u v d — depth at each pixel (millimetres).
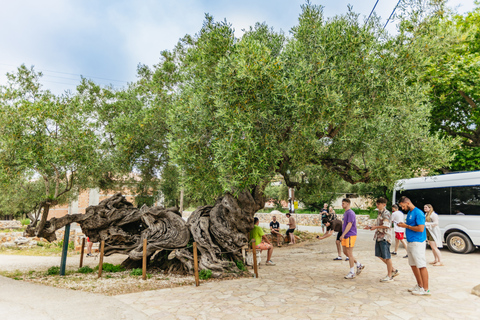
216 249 8773
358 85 7230
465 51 15359
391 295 5957
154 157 13078
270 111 6891
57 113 9406
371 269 8539
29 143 8789
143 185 14078
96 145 10477
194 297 6066
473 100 15445
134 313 5031
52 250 15656
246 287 6867
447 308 5137
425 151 7895
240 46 6797
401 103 7457
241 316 4906
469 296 5785
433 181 12125
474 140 16781
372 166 8273
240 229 9328
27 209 27594
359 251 12219
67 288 6945
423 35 7781
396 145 7957
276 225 15898
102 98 14211
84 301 5723
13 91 10266
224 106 6906
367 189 24984
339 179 11438
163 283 7398
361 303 5488
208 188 8367
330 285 6859
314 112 6684
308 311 5102
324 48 6949
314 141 7109
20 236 18047
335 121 6871
